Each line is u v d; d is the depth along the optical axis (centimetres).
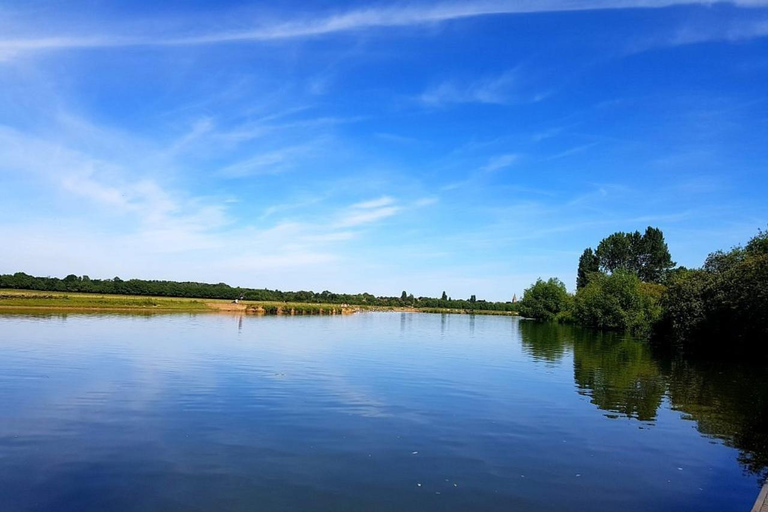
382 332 7344
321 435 1775
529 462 1557
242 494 1255
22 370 2895
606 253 13488
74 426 1808
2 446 1579
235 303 13162
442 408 2250
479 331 8369
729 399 2641
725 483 1432
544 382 3042
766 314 4156
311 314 13362
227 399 2291
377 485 1335
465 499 1262
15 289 12088
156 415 1981
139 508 1165
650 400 2575
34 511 1141
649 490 1364
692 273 6062
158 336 5147
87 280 13925
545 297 13638
